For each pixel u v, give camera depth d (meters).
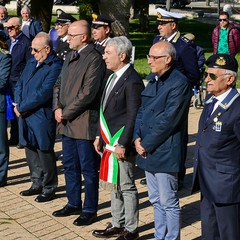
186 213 6.56
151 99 5.23
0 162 7.35
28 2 22.98
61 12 8.52
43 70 6.62
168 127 5.07
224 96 4.64
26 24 10.82
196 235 5.99
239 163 4.64
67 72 6.12
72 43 6.04
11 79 8.86
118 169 5.61
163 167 5.16
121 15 11.28
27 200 6.93
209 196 4.70
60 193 7.16
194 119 11.02
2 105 7.27
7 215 6.48
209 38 26.88
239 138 4.55
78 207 6.46
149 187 5.41
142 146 5.18
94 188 6.19
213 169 4.67
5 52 7.25
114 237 5.89
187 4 42.69
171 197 5.25
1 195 7.11
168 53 5.11
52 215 6.46
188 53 6.64
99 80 5.97
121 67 5.62
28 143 6.88
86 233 6.01
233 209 4.68
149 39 25.70
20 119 6.85
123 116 5.61
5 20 11.18
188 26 31.08
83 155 6.11
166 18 6.74
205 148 4.69
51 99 6.64
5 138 7.33
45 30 17.94
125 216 5.75
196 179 4.84
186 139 6.18
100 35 6.89
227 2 45.12
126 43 5.58
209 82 4.62
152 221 6.32
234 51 11.05
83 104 5.95
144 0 27.84
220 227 4.74
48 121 6.65
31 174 7.10
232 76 4.58
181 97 5.08
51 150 6.79
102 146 5.86
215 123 4.62
